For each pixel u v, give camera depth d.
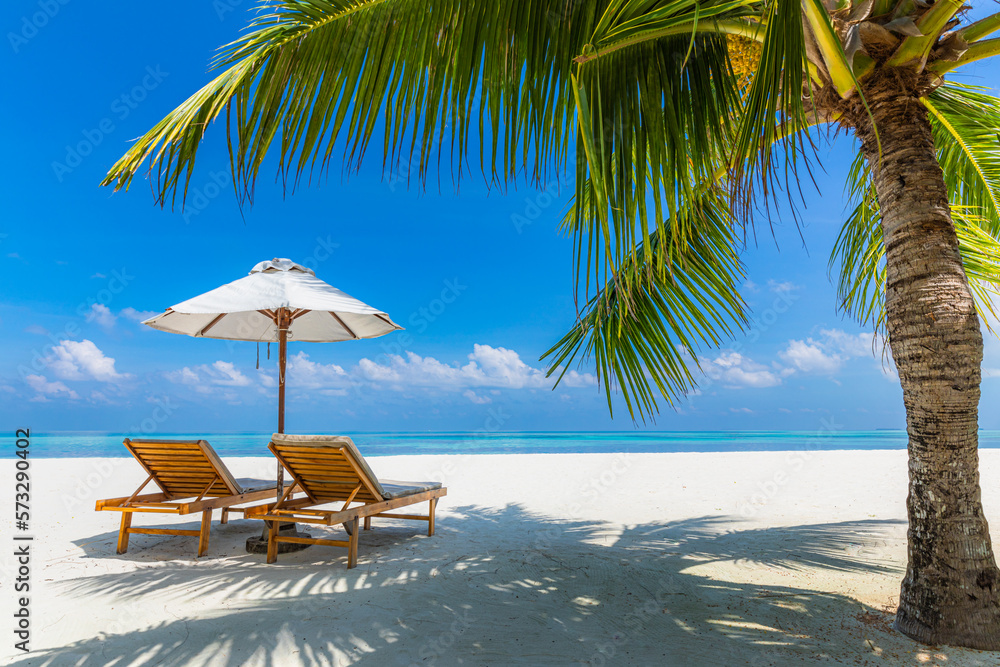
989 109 3.63
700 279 3.97
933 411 2.44
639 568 3.75
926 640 2.41
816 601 3.03
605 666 2.25
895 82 2.48
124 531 4.26
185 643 2.45
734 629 2.64
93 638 2.50
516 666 2.25
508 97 2.42
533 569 3.74
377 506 4.07
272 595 3.16
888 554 4.06
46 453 25.14
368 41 2.50
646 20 2.11
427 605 3.00
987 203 4.21
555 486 8.27
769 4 1.90
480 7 2.44
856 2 2.36
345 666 2.24
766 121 1.90
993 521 5.11
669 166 2.34
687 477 9.20
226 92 2.29
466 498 7.12
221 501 4.29
